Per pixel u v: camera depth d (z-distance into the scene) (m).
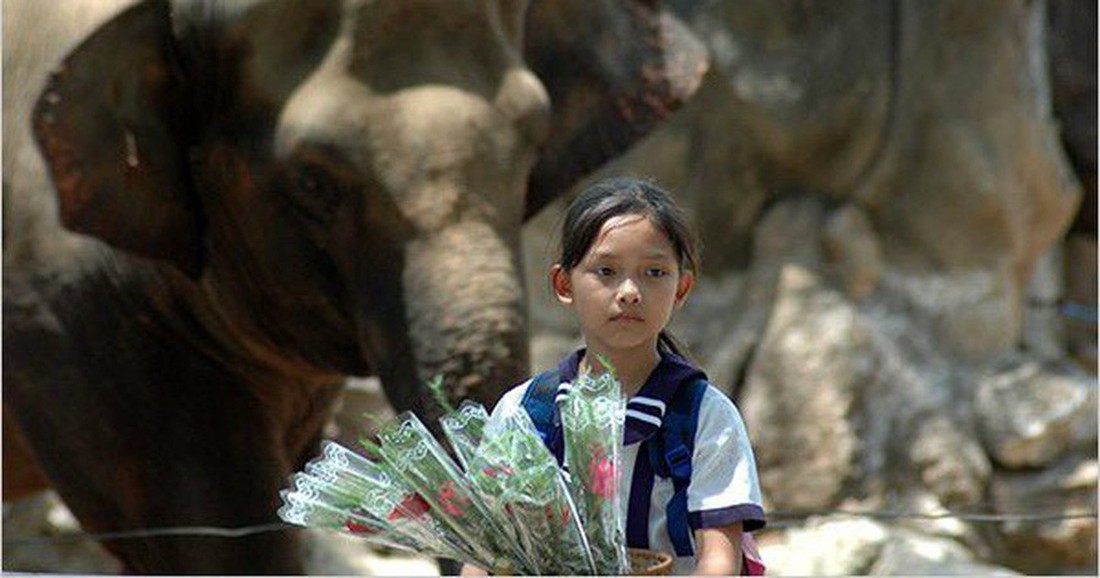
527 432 6.16
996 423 20.88
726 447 6.33
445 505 6.29
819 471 20.39
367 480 6.31
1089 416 20.89
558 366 6.64
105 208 12.63
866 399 20.75
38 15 13.72
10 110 13.66
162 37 12.84
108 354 13.46
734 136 21.86
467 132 12.14
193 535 13.38
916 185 21.92
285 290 12.80
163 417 13.48
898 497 20.45
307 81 12.47
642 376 6.48
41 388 13.55
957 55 21.86
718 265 21.95
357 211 12.19
